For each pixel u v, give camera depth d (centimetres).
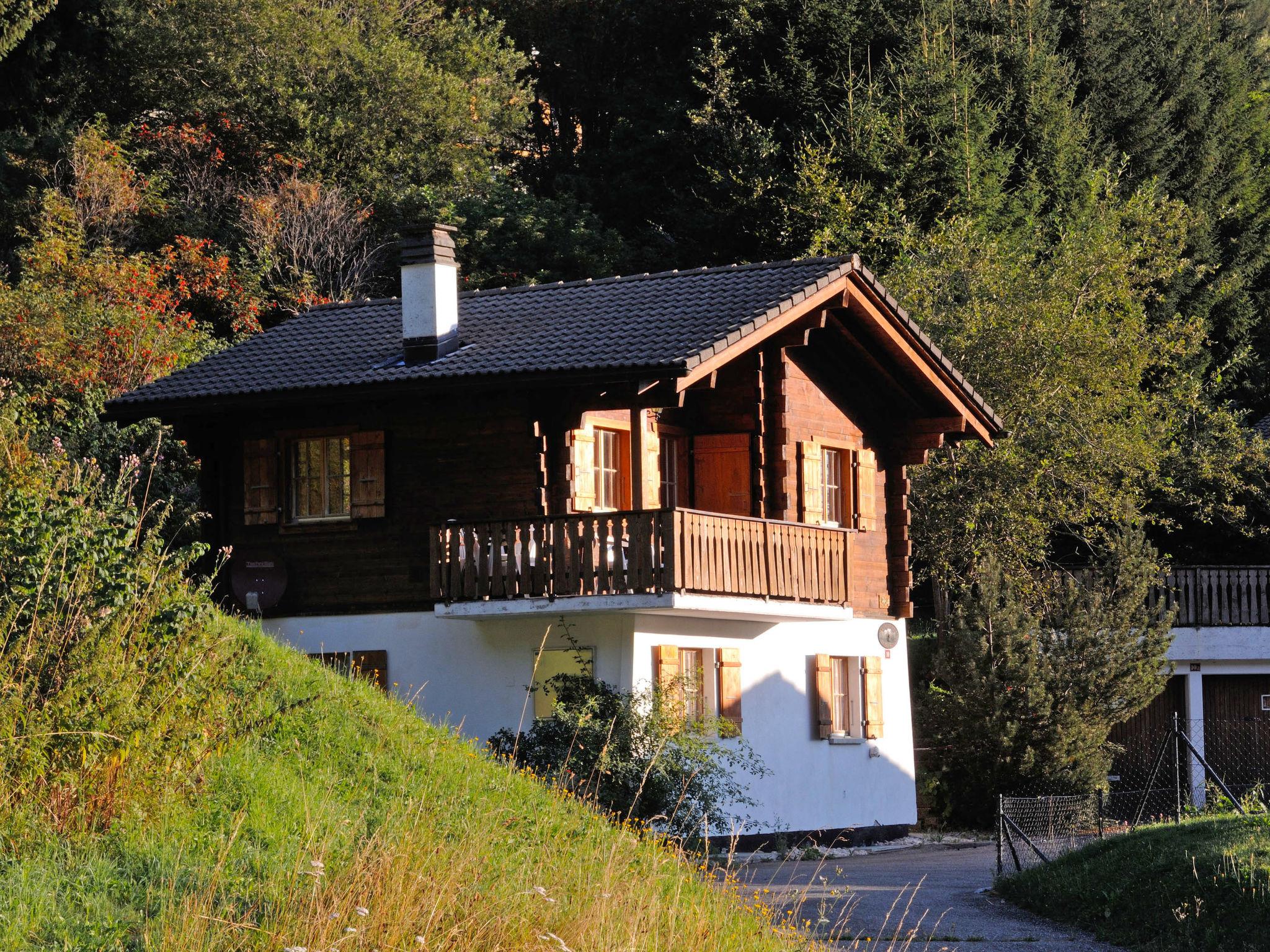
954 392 2880
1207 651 3809
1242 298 5166
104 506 1384
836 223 4262
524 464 2405
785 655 2666
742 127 4750
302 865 1170
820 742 2719
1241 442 4028
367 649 2500
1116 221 3994
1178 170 5350
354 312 2825
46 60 3903
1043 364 3547
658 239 4831
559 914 1203
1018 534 3534
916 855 2569
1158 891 1680
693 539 2270
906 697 2964
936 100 4759
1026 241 4384
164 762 1260
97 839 1168
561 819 1540
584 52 5672
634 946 1148
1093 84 5409
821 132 4759
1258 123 5672
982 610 3030
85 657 1220
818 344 2795
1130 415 3788
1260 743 3875
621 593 2255
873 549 2922
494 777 1616
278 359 2612
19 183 4291
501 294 2731
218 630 1684
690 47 5306
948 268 3750
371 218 4644
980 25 5347
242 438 2623
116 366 3419
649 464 2544
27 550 1241
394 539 2500
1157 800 3491
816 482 2753
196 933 1005
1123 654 3064
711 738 2450
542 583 2297
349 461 2541
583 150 5478
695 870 1550
